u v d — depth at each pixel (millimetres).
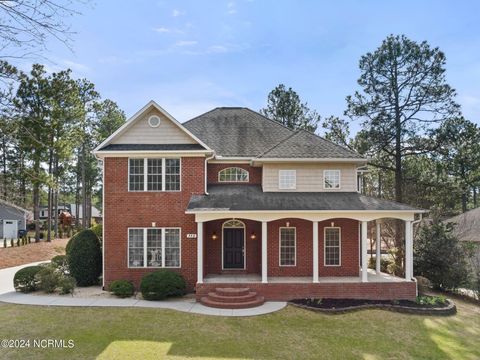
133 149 19016
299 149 20688
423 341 13242
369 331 13875
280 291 17500
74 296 17391
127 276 18859
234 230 20875
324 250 20266
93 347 11398
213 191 20109
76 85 36844
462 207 44344
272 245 20234
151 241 19078
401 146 29125
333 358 11453
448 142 26906
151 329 13125
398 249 26000
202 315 14875
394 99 28547
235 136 23016
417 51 27297
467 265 22297
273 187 20516
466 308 18172
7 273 24422
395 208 18312
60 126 32656
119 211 19062
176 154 19109
